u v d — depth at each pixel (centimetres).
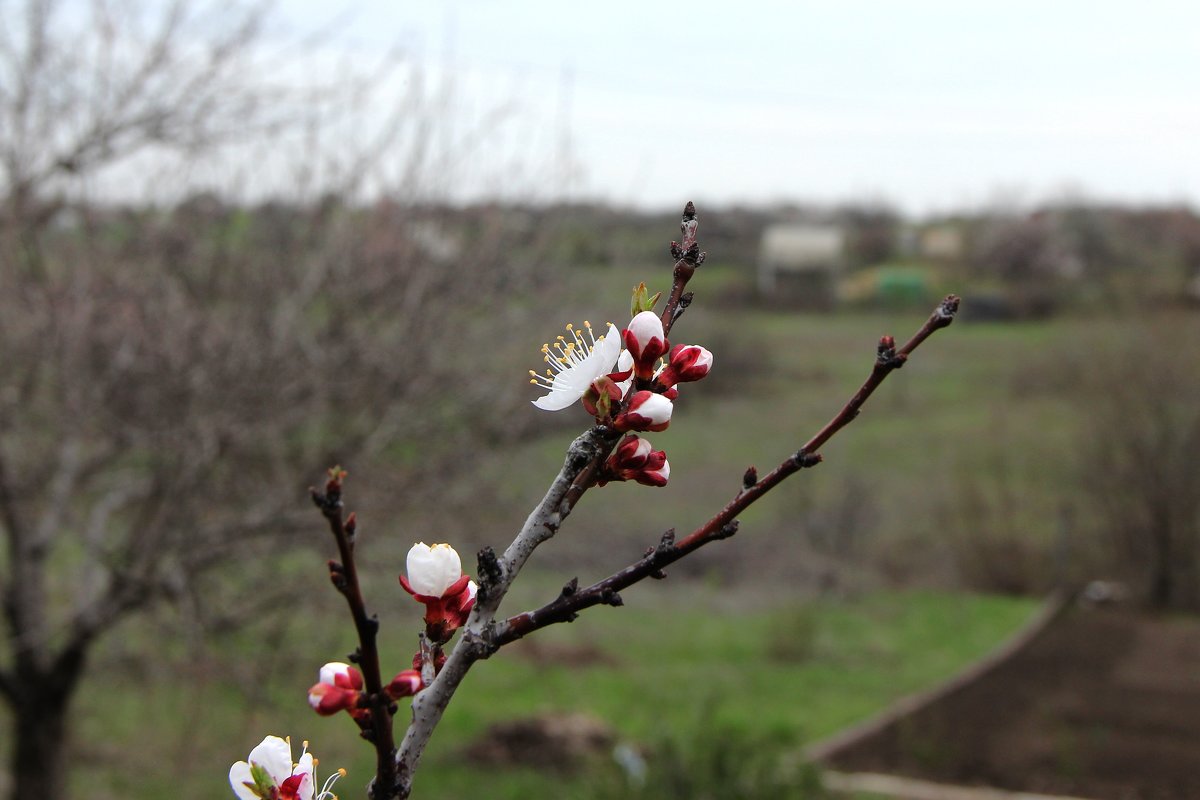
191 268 666
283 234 692
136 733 803
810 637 1338
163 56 651
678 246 159
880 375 144
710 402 2652
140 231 663
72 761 788
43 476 634
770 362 2980
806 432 2359
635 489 1850
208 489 618
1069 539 1838
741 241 4547
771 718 1079
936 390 2772
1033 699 1178
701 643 1360
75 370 599
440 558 148
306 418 639
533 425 736
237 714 725
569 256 834
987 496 1984
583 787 714
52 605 716
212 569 642
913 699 1177
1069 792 909
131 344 615
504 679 1180
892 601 1662
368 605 657
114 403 618
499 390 700
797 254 4159
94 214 650
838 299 4075
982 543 1805
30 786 642
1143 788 912
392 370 648
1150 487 1745
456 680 142
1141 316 1845
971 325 3738
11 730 762
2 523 657
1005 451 2178
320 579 636
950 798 896
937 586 1780
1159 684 1242
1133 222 4544
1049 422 2384
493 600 144
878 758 990
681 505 1802
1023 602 1714
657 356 151
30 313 600
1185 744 1020
